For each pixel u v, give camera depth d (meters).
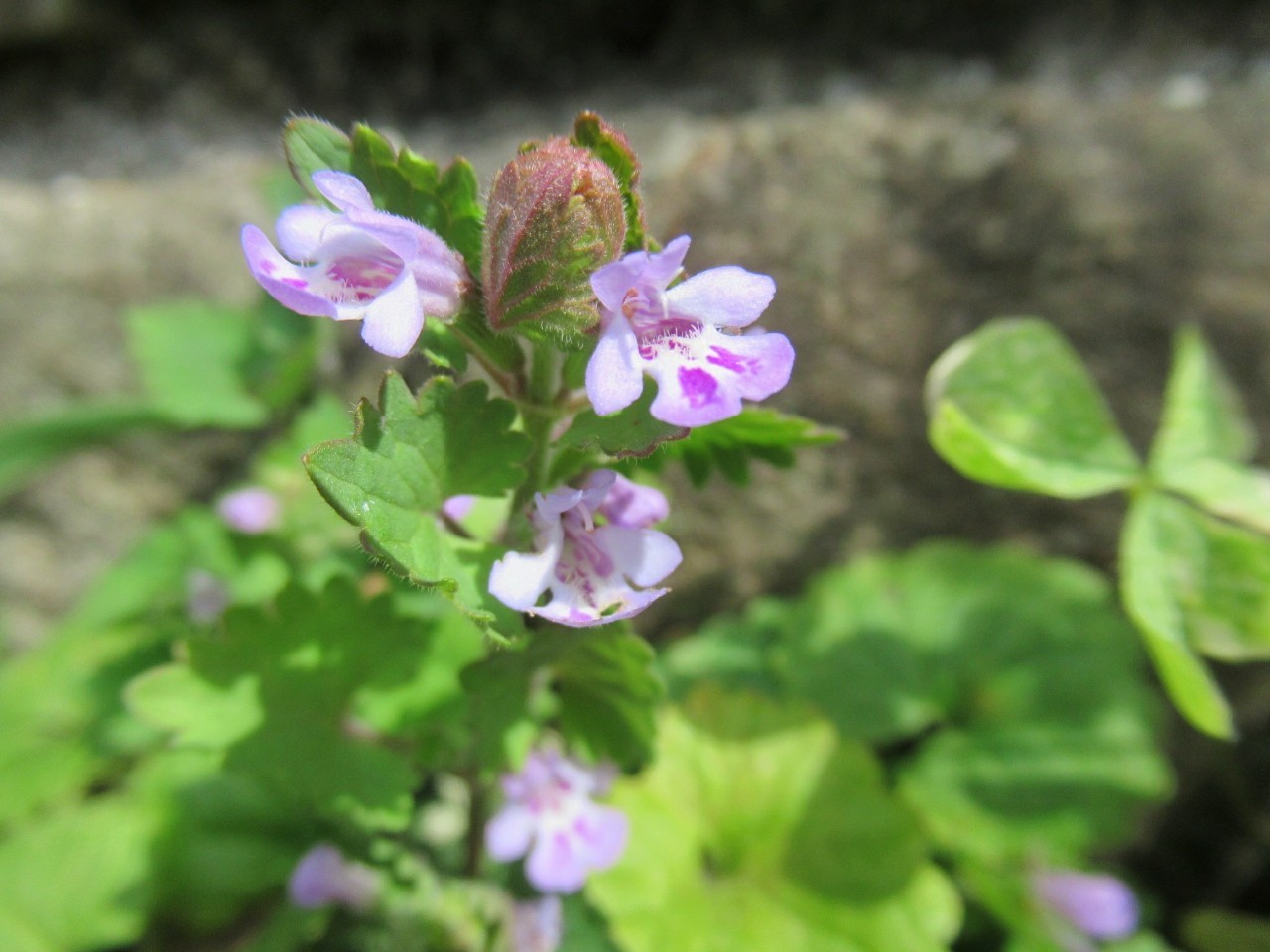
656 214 0.11
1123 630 0.10
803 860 0.09
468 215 0.05
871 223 0.11
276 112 0.17
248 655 0.06
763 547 0.12
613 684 0.06
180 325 0.12
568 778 0.07
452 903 0.07
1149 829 0.11
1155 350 0.11
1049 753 0.10
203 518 0.12
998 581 0.11
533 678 0.06
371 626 0.07
